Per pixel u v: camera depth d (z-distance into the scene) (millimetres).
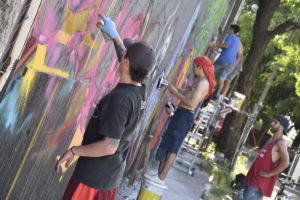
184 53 6977
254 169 5578
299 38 15852
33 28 2010
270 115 25422
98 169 2307
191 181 8531
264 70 22562
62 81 2645
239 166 14367
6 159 2350
